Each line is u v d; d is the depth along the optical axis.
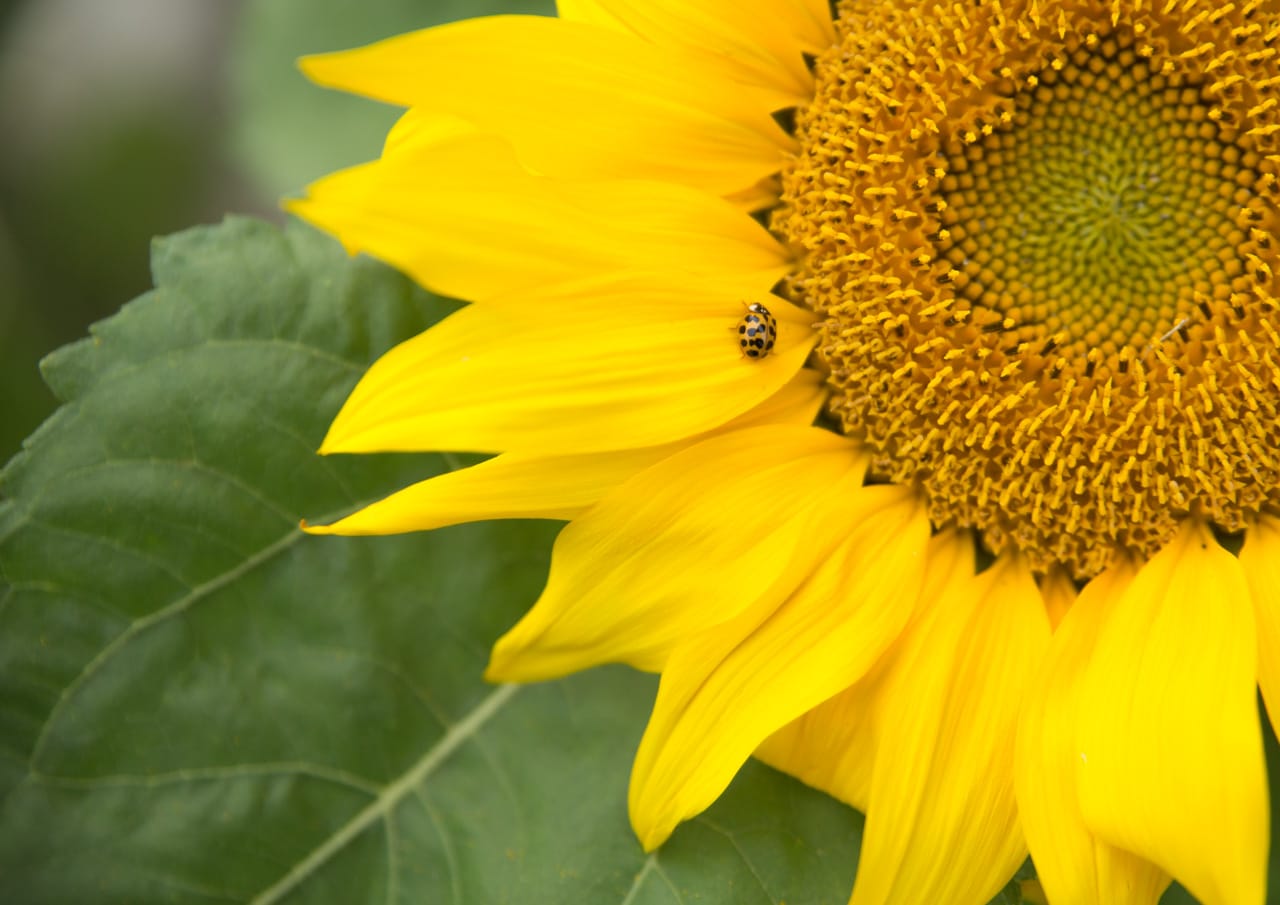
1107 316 0.47
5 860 0.47
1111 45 0.47
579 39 0.46
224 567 0.47
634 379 0.46
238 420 0.48
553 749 0.48
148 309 0.48
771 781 0.47
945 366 0.47
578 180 0.46
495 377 0.45
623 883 0.47
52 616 0.47
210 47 0.65
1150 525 0.47
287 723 0.48
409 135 0.45
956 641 0.47
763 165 0.48
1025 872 0.46
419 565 0.48
